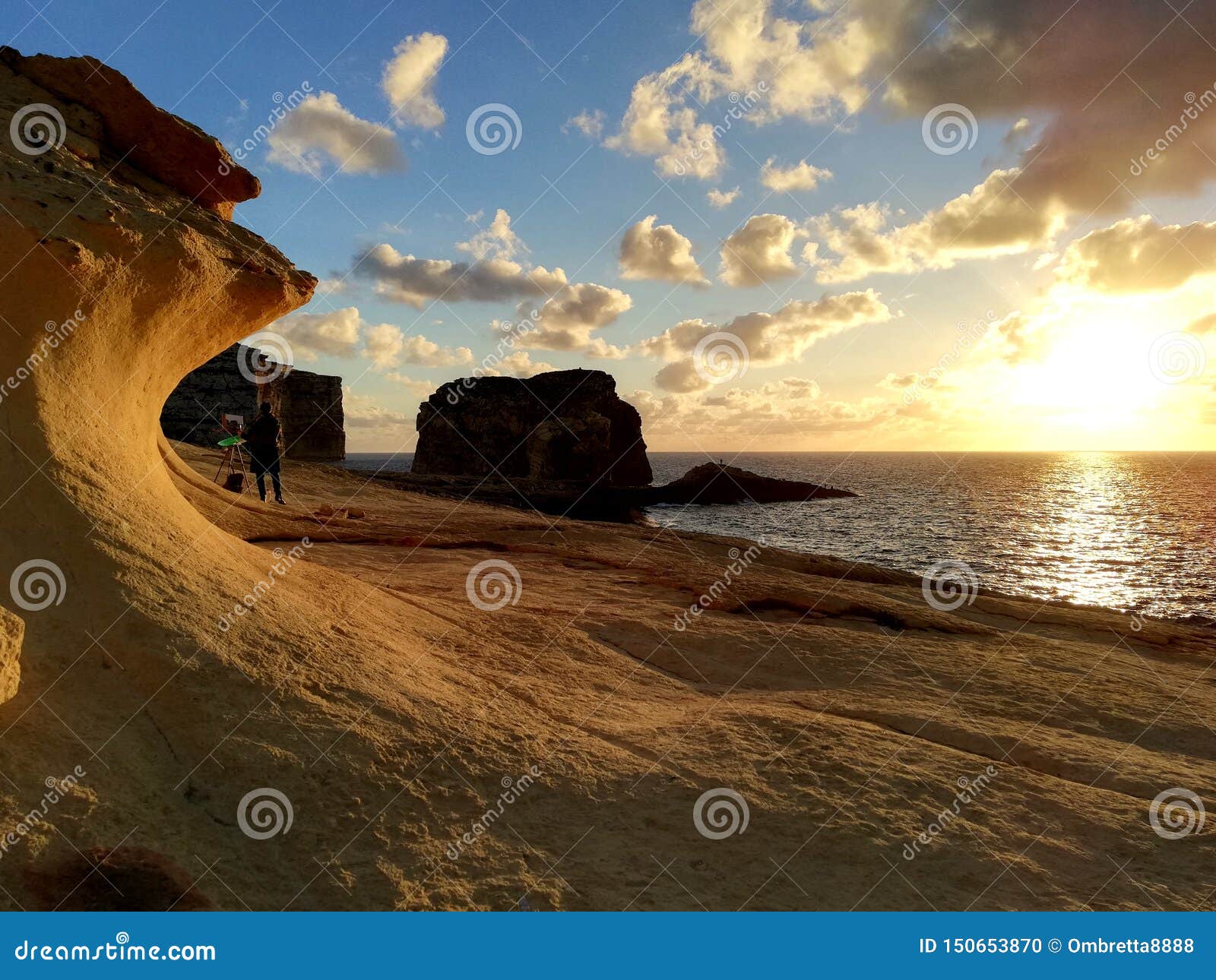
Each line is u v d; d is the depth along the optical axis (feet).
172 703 12.09
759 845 11.96
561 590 32.27
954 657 25.80
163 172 21.61
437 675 16.98
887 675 23.12
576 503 163.02
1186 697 22.93
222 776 11.27
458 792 12.41
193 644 13.19
